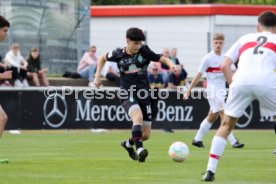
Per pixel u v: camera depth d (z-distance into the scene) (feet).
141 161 118.01
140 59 117.91
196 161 123.13
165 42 252.62
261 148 156.35
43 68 237.04
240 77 94.17
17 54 211.82
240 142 175.73
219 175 102.73
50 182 94.17
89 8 242.58
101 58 122.01
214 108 158.51
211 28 268.21
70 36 240.12
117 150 146.30
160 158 128.47
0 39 113.80
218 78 158.81
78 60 240.94
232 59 96.78
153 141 174.70
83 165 115.65
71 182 94.32
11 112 203.51
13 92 203.31
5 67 207.41
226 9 270.67
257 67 94.32
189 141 176.76
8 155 134.41
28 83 217.36
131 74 118.52
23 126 204.44
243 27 273.54
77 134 198.18
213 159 94.63
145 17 282.36
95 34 251.80
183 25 274.77
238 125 221.05
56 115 206.80
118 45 252.01
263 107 96.22
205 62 157.99
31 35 235.61
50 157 130.21
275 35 96.27
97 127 210.18
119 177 100.01
